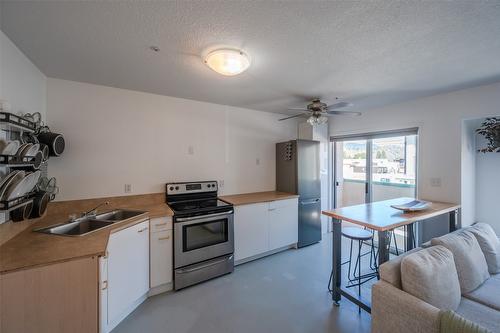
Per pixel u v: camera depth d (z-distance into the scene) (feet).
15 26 4.72
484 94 8.38
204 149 10.77
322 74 7.32
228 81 7.98
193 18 4.47
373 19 4.48
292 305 7.14
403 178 11.48
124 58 6.23
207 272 8.51
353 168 14.14
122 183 8.82
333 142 14.11
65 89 7.83
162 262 7.66
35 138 6.29
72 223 6.70
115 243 5.98
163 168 9.69
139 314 6.68
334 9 4.17
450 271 5.10
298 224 11.86
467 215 9.40
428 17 4.42
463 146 9.11
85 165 8.15
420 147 10.11
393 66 6.73
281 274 9.12
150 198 9.32
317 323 6.35
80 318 4.46
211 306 7.07
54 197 7.55
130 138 8.97
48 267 4.19
